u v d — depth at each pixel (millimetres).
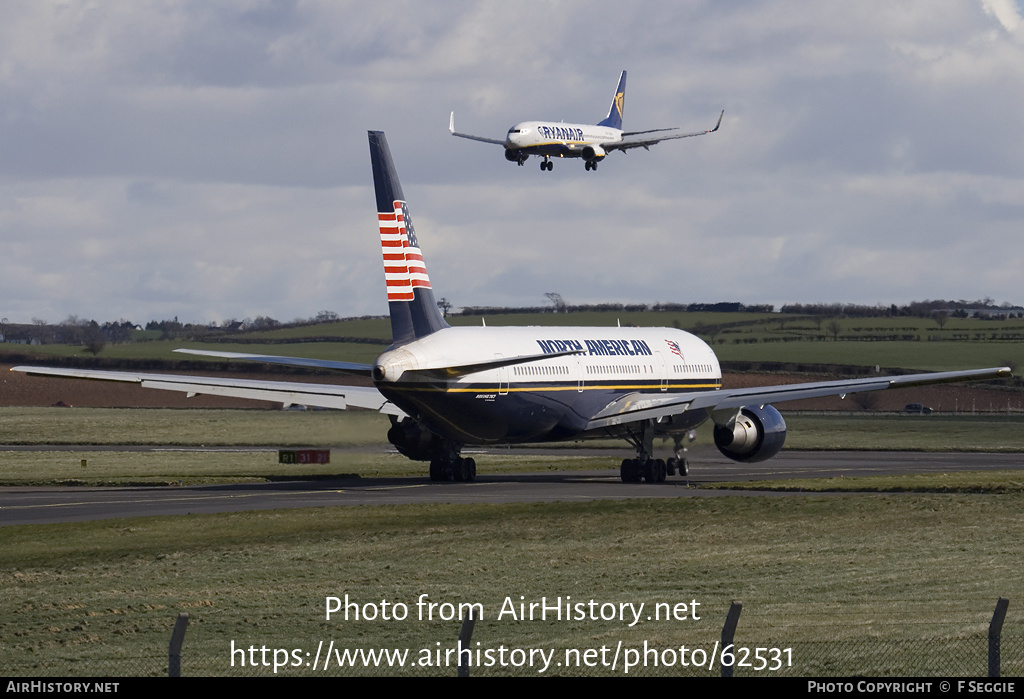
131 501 153500
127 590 92688
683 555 107750
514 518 131750
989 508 138625
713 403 181500
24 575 98812
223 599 89250
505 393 175250
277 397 171250
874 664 66375
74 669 68875
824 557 106250
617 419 182250
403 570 100875
